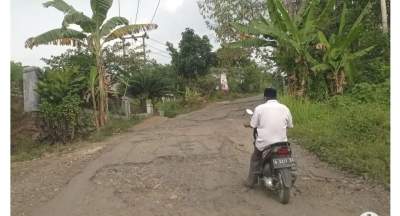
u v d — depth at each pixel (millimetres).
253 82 39469
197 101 29219
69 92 13297
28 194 7117
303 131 10500
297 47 14383
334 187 6754
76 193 6938
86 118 13555
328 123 10758
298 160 8414
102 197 6652
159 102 24688
